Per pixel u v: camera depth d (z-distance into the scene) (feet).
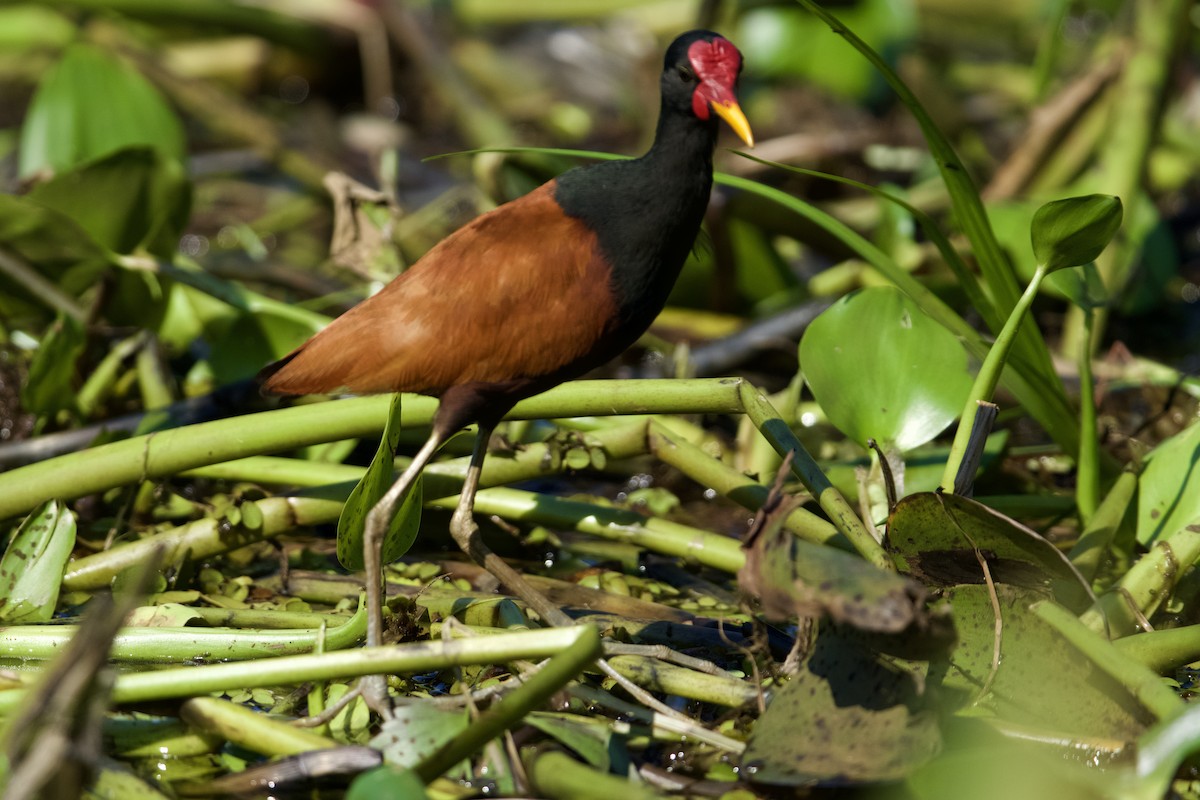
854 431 21.04
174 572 21.24
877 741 15.20
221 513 21.44
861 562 14.62
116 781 15.74
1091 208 17.03
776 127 43.83
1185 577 20.49
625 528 21.91
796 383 27.02
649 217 18.53
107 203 26.89
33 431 25.80
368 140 45.55
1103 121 35.68
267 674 15.93
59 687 12.76
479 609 19.89
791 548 14.90
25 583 19.58
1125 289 33.99
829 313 21.45
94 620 13.08
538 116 47.65
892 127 42.01
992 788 14.37
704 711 18.10
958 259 21.44
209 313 29.43
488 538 23.91
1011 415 26.07
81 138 33.40
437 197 41.68
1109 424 26.48
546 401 20.48
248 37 46.91
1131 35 35.14
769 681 17.84
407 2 46.91
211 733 16.58
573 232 18.37
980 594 17.24
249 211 41.93
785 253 39.52
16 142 43.34
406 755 15.43
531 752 16.05
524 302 18.11
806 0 18.67
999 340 18.37
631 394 20.18
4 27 47.37
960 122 41.55
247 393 25.08
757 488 20.51
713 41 18.63
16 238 25.46
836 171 40.11
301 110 47.62
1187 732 14.40
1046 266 18.02
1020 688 17.13
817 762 15.21
